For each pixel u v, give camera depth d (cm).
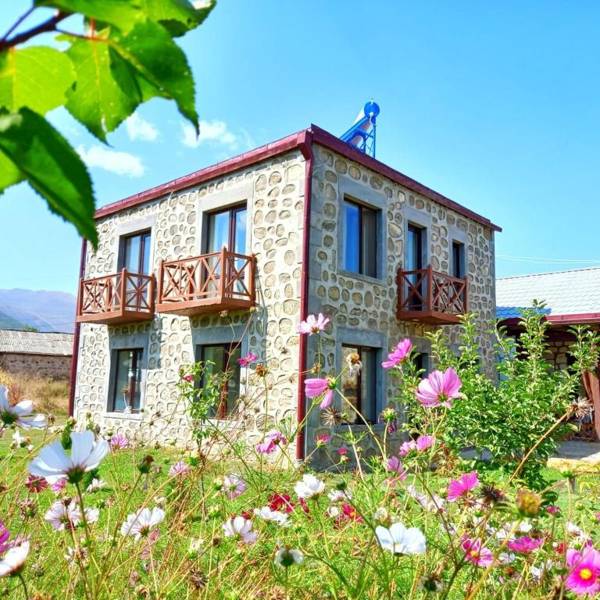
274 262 695
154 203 898
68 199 32
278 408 652
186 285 752
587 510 202
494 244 1053
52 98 41
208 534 167
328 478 211
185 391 308
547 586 140
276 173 711
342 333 691
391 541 98
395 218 805
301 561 105
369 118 953
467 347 363
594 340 331
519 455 312
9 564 87
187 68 39
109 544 145
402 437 743
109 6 33
